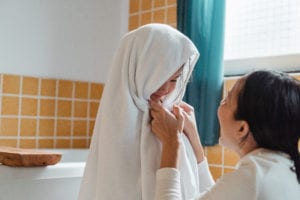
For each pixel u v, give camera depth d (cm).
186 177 98
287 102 82
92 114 213
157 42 97
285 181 79
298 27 160
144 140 97
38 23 195
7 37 186
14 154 113
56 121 200
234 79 166
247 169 79
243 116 86
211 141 164
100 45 217
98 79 216
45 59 197
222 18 166
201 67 168
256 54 173
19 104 189
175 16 196
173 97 109
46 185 120
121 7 224
